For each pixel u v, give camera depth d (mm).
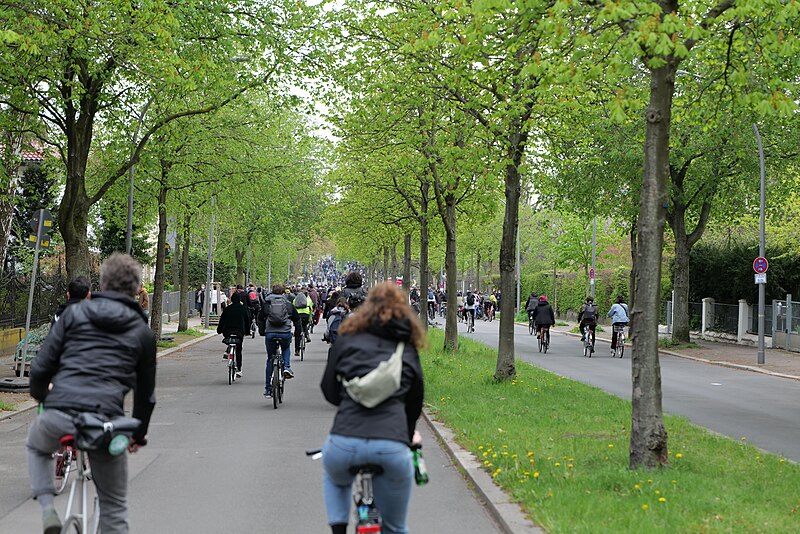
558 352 33031
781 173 31922
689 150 30250
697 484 8172
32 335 18094
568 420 12570
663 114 9203
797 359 29188
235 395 16734
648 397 8992
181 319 38094
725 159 31578
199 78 18031
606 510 7047
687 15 10117
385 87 18141
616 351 30609
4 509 7672
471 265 81500
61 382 5035
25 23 14336
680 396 18141
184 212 32531
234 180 28594
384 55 18562
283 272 92125
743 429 13367
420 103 18344
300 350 25688
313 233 59188
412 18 17391
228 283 74375
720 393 18906
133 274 5422
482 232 70938
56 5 14367
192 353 28500
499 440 10539
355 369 4781
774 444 11938
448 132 17469
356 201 35781
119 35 15352
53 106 19859
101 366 5078
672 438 11398
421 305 33188
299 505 7871
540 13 10188
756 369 25531
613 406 14367
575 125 17766
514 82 14766
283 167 29500
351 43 19453
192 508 7746
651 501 7383
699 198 33438
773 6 9594
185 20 18188
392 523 4926
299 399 16141
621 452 9875
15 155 21875
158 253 30797
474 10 9633
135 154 21125
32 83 18734
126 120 21984
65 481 8352
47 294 28672
